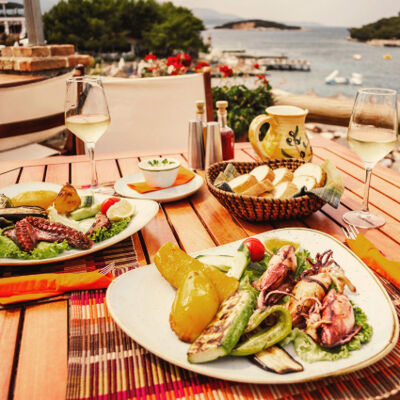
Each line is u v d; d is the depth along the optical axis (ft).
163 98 7.26
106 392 1.76
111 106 7.09
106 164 5.08
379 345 1.82
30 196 3.42
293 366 1.71
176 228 3.40
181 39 128.36
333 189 3.19
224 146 4.97
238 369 1.74
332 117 10.57
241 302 1.91
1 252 2.71
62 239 2.84
